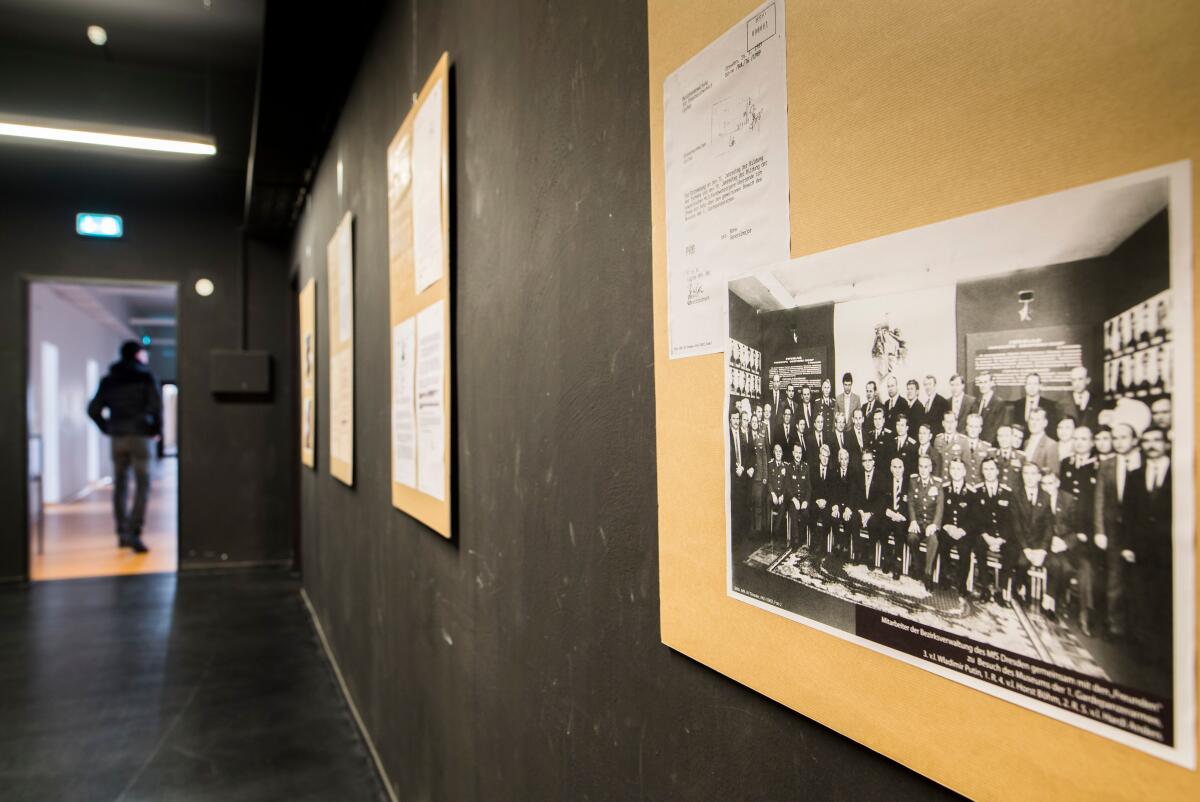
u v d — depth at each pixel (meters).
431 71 1.52
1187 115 0.30
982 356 0.39
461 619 1.34
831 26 0.48
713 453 0.62
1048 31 0.35
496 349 1.16
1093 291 0.34
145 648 3.21
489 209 1.18
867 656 0.46
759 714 0.57
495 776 1.17
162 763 2.18
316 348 3.38
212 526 4.79
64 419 9.52
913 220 0.43
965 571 0.40
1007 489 0.38
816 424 0.50
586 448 0.86
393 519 1.88
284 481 4.93
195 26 3.23
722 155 0.60
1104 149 0.33
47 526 6.76
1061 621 0.35
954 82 0.40
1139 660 0.32
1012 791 0.37
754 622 0.57
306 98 2.69
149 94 3.69
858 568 0.47
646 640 0.73
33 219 4.43
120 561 5.07
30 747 2.28
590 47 0.84
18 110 3.72
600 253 0.82
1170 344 0.31
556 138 0.93
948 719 0.41
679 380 0.66
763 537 0.56
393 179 1.79
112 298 10.23
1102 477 0.33
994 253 0.38
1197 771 0.30
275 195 3.84
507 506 1.11
